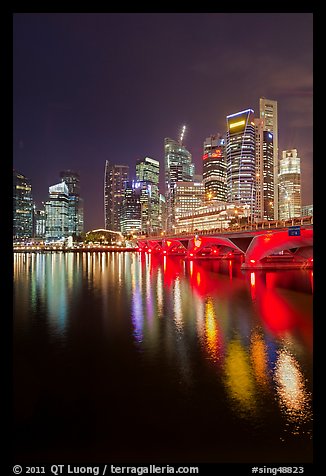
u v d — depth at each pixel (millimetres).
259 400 16016
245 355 22031
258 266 75625
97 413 15156
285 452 12477
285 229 63844
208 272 77812
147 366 20312
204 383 17859
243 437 13414
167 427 14070
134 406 15672
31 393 16953
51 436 13547
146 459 12445
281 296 44719
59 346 24234
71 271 89938
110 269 94500
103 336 26703
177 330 28281
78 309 37625
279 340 25188
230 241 87438
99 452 12742
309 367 19766
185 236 127000
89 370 19797
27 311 36625
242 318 32469
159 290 52062
